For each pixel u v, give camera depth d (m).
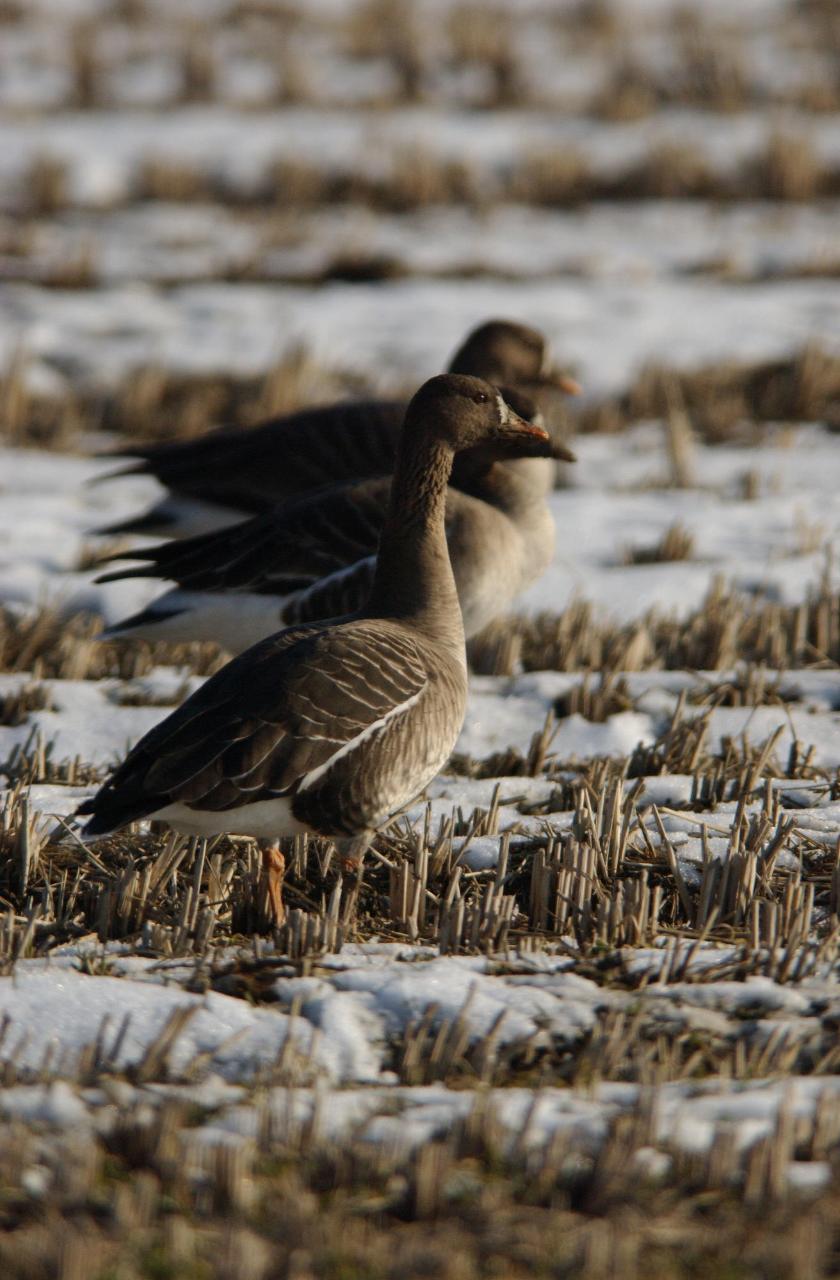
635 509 17.47
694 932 7.92
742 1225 5.26
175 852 8.55
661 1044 6.51
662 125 35.25
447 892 8.12
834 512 17.09
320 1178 5.50
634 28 43.25
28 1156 5.52
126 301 25.64
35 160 30.69
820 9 45.06
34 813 8.59
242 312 25.11
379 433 12.94
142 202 31.09
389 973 7.12
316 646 7.78
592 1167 5.49
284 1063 6.27
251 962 7.30
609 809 8.75
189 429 20.61
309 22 44.91
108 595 14.31
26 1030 6.54
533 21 44.53
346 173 31.80
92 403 21.77
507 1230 5.22
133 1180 5.48
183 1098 5.96
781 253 28.12
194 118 35.81
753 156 32.56
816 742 10.91
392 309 25.16
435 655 8.30
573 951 7.58
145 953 7.49
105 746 10.86
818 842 8.91
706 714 10.62
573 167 31.55
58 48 41.25
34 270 26.91
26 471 19.25
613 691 11.67
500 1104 5.86
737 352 22.91
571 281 26.84
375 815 7.82
